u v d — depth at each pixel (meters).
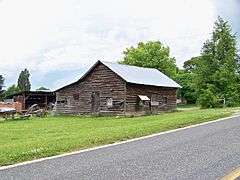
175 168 11.80
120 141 18.52
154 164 12.49
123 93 47.78
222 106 61.88
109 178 10.76
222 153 14.05
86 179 10.71
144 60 88.50
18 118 45.22
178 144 16.59
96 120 41.59
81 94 51.62
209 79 63.22
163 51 89.62
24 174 11.49
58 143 17.36
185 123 25.25
